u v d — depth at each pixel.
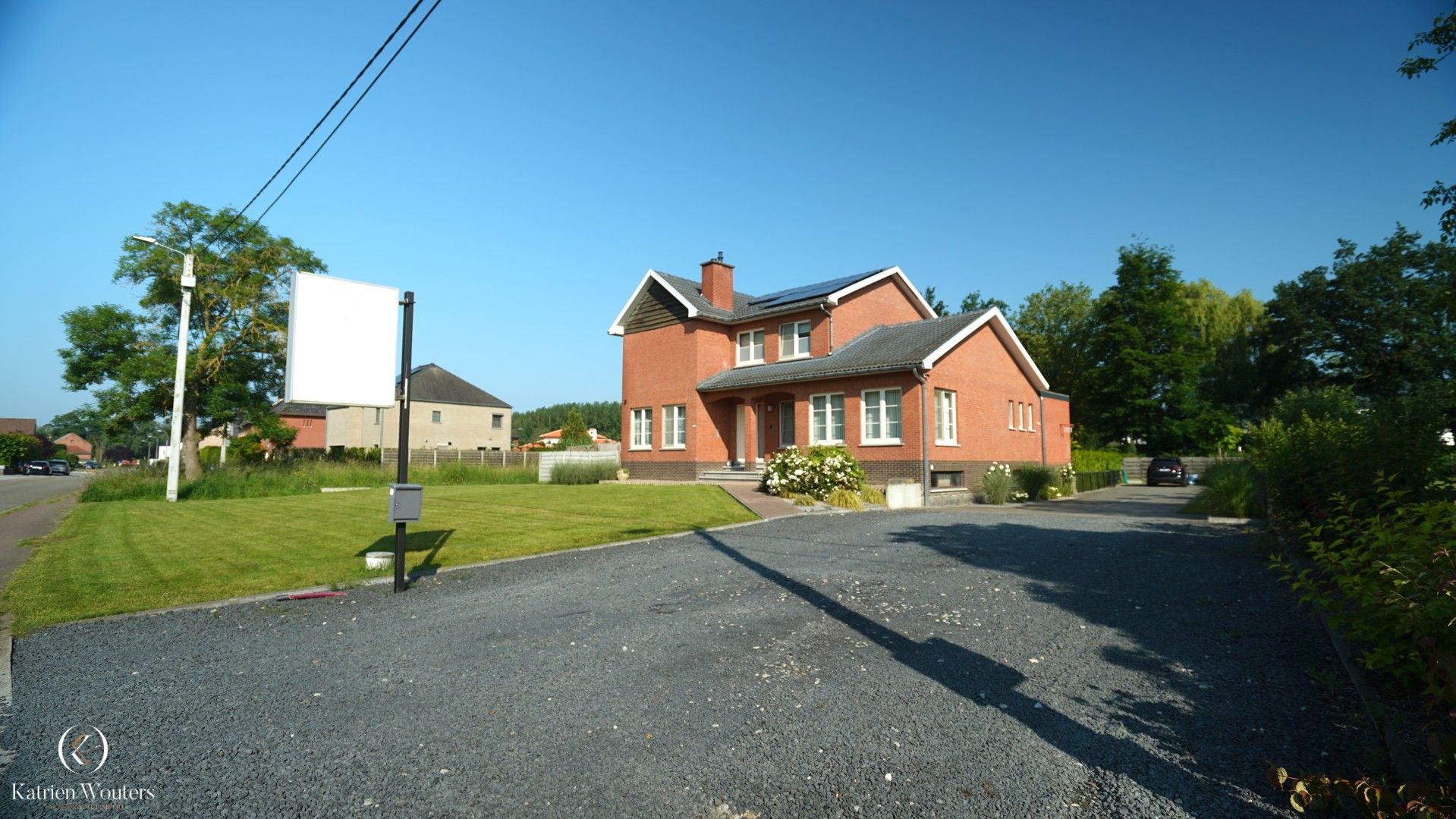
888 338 24.23
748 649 5.73
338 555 10.59
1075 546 10.61
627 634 6.20
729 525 13.77
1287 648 5.47
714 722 4.31
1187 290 57.59
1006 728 4.16
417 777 3.66
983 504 21.75
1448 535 4.29
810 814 3.28
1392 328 42.00
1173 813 3.21
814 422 23.19
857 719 4.32
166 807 3.38
